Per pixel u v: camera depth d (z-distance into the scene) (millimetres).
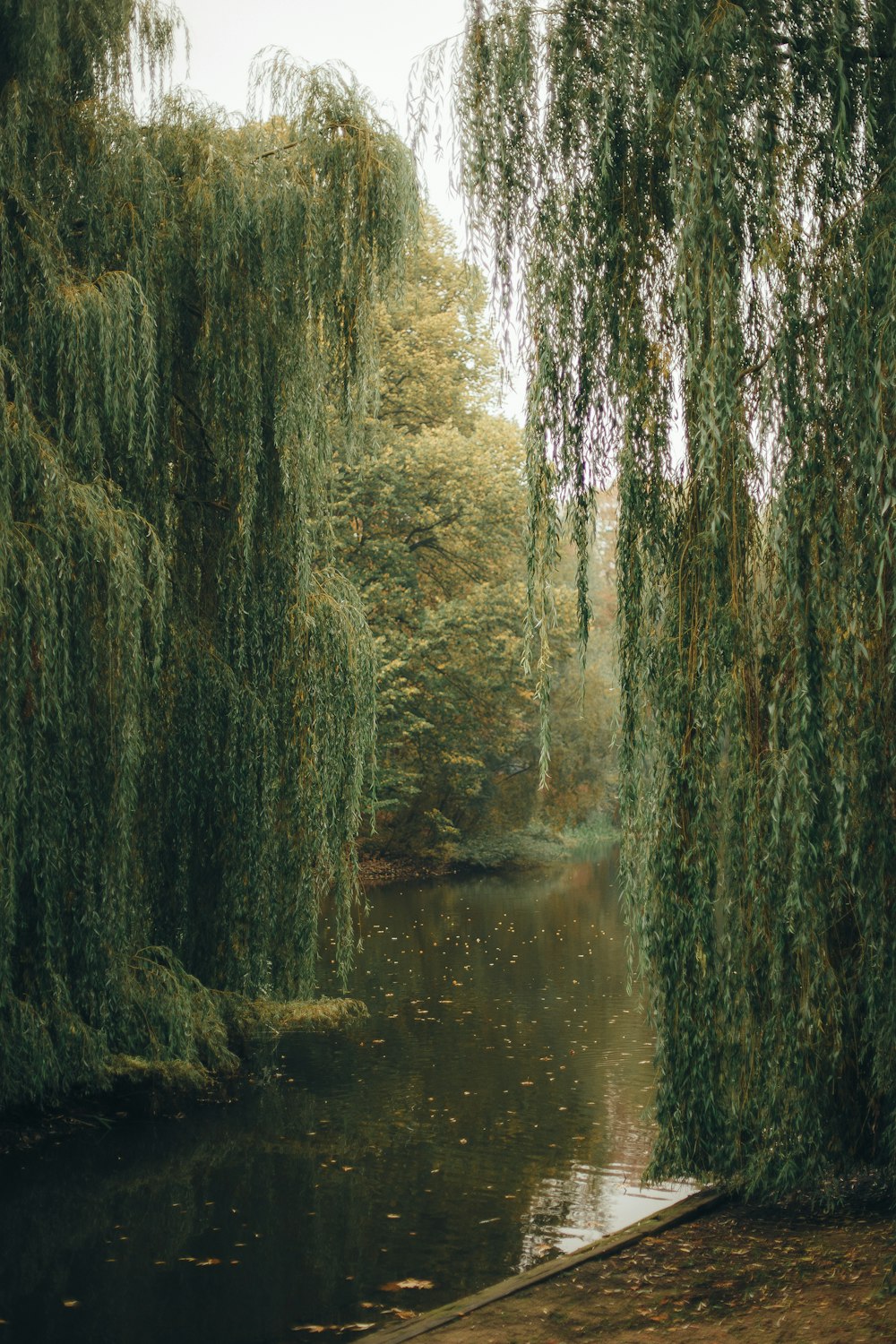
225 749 11688
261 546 12078
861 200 6594
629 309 7426
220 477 12078
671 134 6938
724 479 7152
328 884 12648
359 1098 11250
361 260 11984
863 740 6523
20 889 9641
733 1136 7188
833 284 6566
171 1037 10773
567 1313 5852
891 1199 7070
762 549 7250
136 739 10125
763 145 6750
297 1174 9148
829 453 6652
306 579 12109
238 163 11586
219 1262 7418
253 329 11586
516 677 31359
